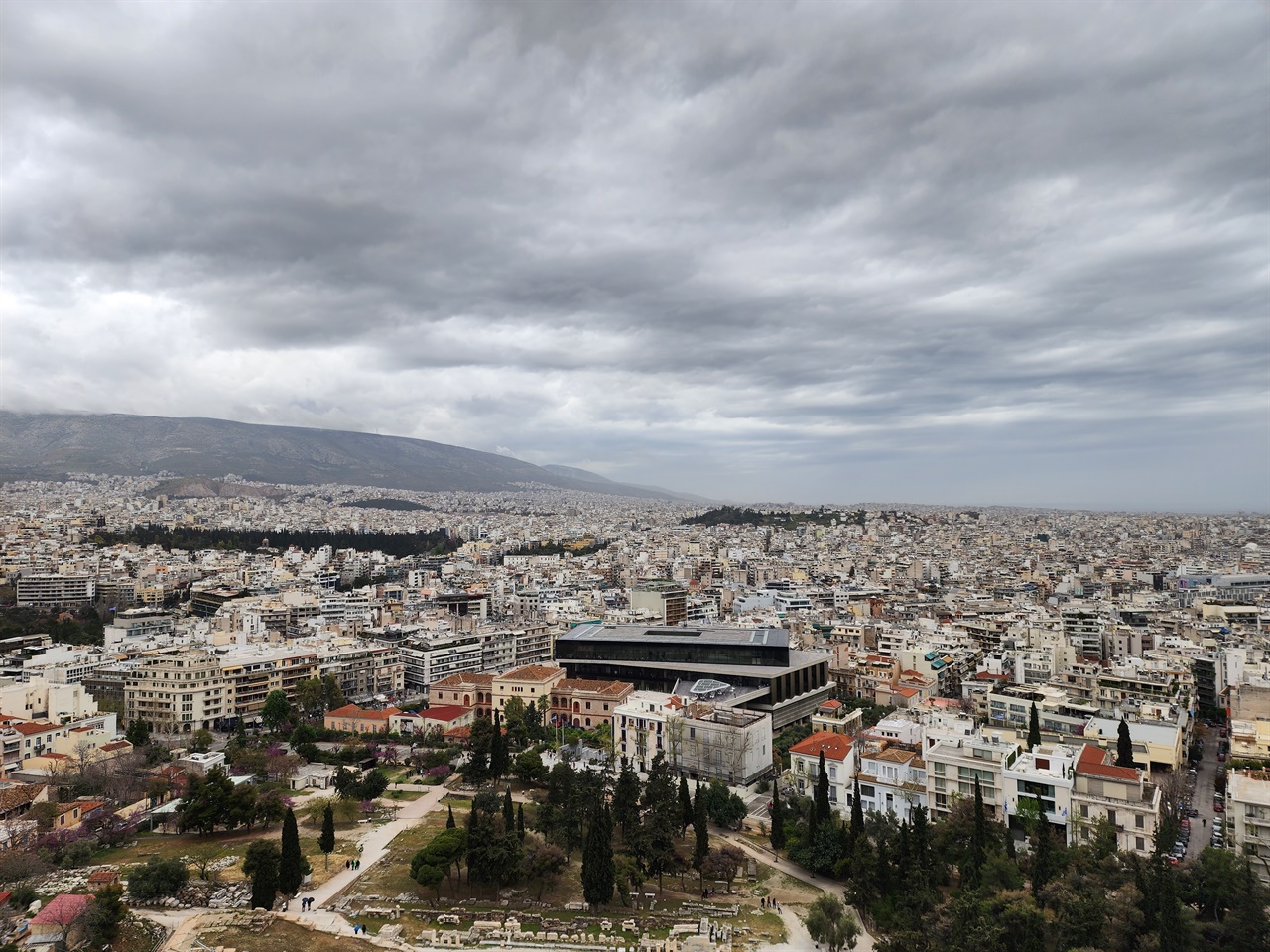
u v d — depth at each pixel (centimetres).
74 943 14100
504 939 15850
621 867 18250
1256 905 13438
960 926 14238
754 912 17238
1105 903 13950
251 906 16638
